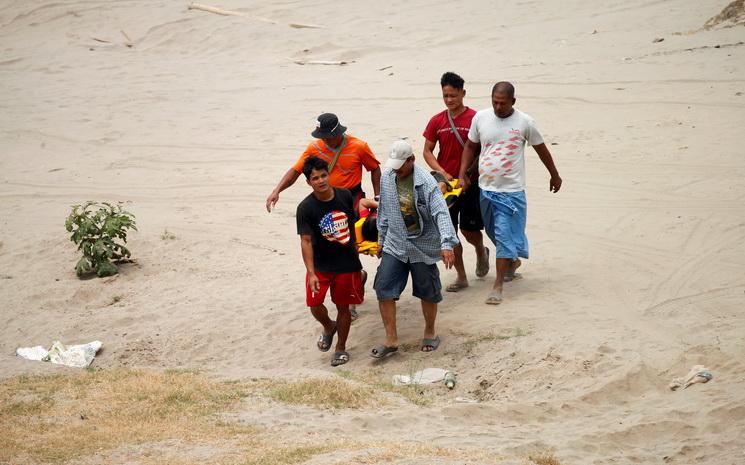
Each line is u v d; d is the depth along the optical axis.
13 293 41.19
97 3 122.56
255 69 90.38
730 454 21.69
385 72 83.06
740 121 55.88
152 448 21.73
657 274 35.97
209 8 115.94
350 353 32.59
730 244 38.53
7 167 63.28
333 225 30.09
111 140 68.62
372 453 20.59
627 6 103.75
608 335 29.94
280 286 39.91
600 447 22.78
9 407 25.30
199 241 46.31
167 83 86.69
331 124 32.25
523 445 22.17
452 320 33.12
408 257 30.47
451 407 25.61
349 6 115.56
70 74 93.25
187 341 35.16
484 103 67.19
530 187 49.53
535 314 32.69
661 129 56.47
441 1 115.00
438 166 34.31
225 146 64.69
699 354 27.89
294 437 22.56
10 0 124.75
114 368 30.66
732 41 75.94
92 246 42.44
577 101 64.69
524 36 92.56
